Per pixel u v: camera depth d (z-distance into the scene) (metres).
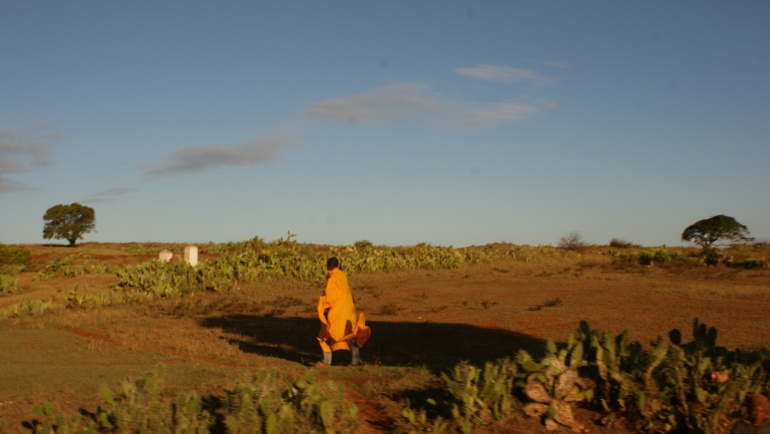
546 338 10.91
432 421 5.84
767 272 24.19
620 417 5.84
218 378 7.53
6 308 15.77
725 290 17.92
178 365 8.62
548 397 5.89
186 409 5.49
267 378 5.87
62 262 26.08
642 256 30.38
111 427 5.42
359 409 6.39
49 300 16.52
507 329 11.98
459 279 24.06
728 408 5.70
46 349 10.11
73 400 6.66
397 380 7.46
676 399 5.77
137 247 43.34
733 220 37.91
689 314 13.24
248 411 5.38
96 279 23.23
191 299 17.61
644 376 5.86
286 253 24.91
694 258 29.30
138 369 8.35
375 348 10.33
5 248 28.73
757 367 5.95
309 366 8.73
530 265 30.31
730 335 10.40
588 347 6.34
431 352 9.88
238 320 13.84
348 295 8.65
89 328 12.73
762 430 5.07
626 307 14.71
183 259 24.09
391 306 15.45
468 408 5.76
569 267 29.97
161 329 12.31
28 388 7.19
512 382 6.27
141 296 17.59
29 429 5.60
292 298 17.83
